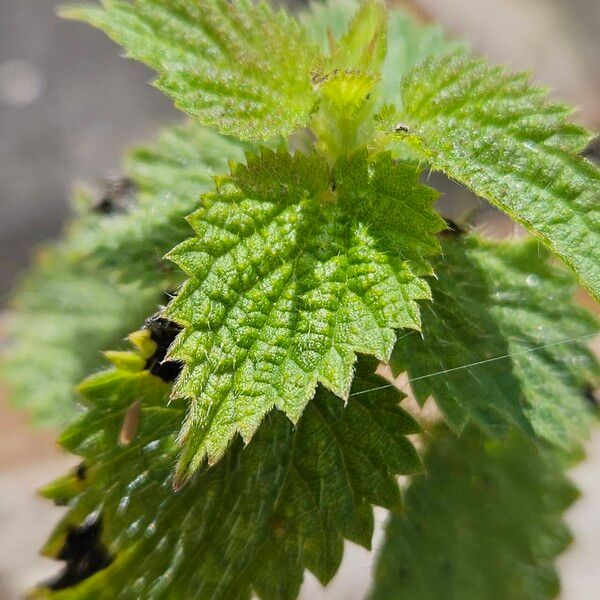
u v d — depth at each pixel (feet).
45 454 1.22
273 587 0.79
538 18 1.72
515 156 0.77
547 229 0.76
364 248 0.77
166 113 1.73
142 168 0.87
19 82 1.76
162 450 0.78
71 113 1.72
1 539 1.12
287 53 0.79
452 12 1.67
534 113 0.77
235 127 0.77
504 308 0.82
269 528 0.79
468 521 0.88
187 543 0.78
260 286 0.76
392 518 0.87
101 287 1.04
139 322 0.87
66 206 1.62
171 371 0.78
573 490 0.90
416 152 0.79
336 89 0.78
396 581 0.87
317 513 0.79
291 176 0.78
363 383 0.78
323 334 0.76
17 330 1.11
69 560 0.79
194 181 0.86
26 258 1.56
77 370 1.03
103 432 0.78
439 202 0.84
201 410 0.74
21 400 1.06
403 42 0.90
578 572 1.10
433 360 0.79
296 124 0.78
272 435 0.78
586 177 0.76
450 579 0.87
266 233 0.77
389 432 0.78
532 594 0.88
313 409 0.79
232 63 0.78
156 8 0.79
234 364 0.75
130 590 0.78
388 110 0.78
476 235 0.83
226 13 0.79
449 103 0.78
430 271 0.76
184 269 0.76
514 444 0.88
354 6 0.89
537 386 0.82
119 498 0.78
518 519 0.89
